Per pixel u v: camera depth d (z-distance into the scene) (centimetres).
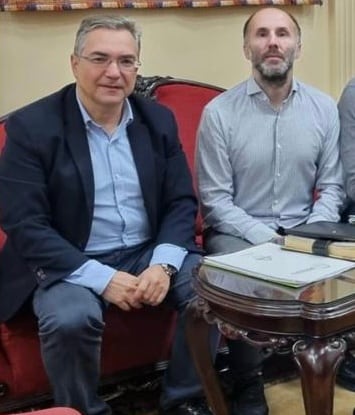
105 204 204
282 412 219
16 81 265
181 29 289
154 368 217
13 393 197
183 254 206
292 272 166
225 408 198
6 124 205
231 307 160
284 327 154
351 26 317
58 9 263
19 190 193
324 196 236
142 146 209
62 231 201
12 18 260
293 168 233
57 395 188
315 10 313
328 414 152
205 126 236
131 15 279
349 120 235
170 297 205
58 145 196
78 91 204
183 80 271
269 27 227
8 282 200
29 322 197
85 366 185
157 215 213
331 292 156
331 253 176
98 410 190
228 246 220
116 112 204
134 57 202
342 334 155
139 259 210
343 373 232
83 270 192
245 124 232
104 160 204
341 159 238
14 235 193
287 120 232
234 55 301
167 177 214
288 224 235
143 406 223
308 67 317
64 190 196
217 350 211
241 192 236
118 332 205
